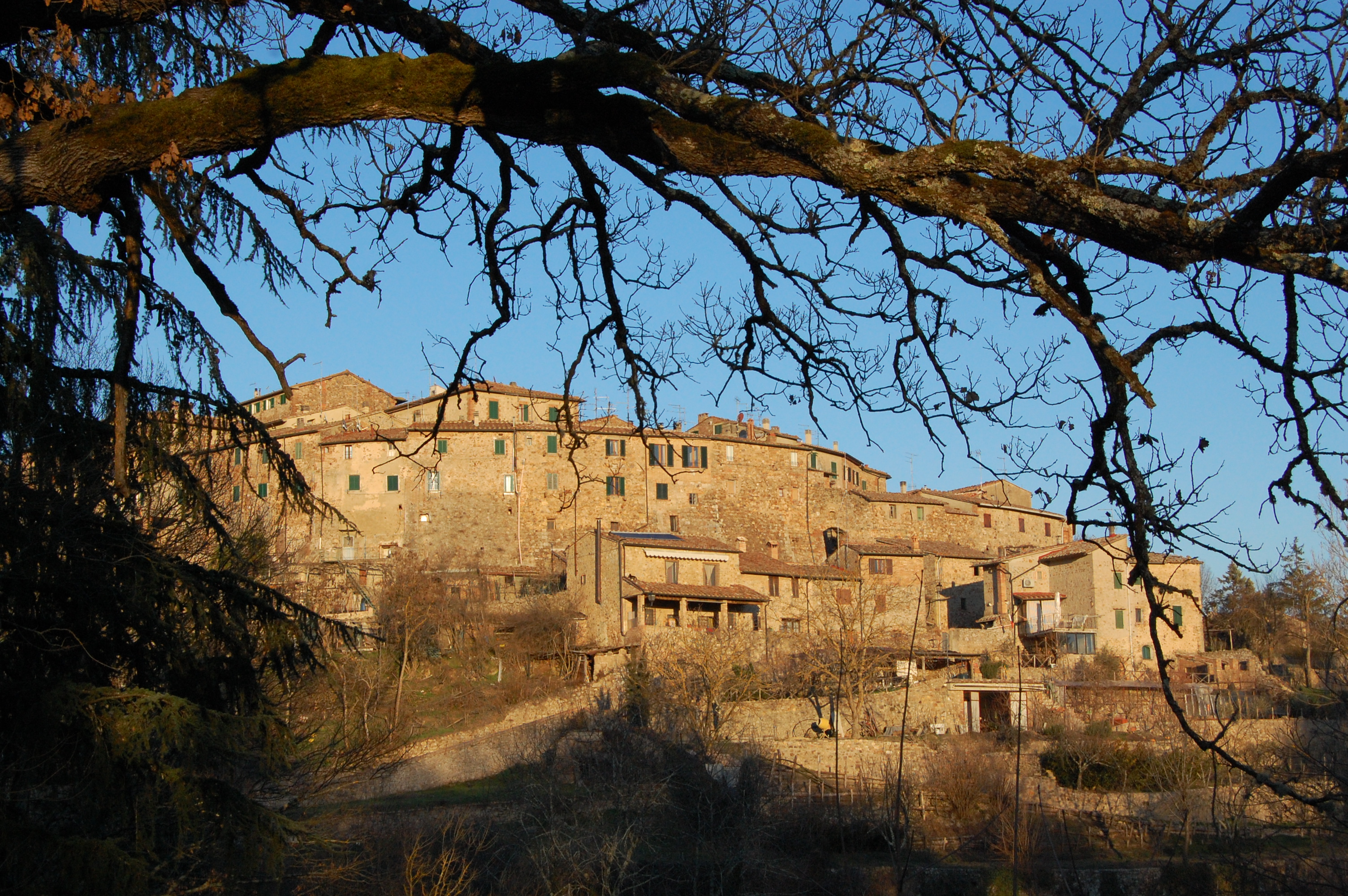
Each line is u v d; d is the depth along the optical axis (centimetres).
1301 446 498
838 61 604
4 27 627
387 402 7306
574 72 536
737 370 738
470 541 6169
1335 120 474
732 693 3750
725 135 533
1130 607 5356
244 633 820
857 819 2595
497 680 4562
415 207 736
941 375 626
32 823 686
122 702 671
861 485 7631
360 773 2041
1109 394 492
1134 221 467
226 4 693
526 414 6512
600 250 684
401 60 553
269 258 785
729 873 2189
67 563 718
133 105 557
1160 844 2656
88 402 745
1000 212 505
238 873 769
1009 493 7575
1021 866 2380
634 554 5119
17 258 669
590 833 2081
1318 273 455
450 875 1872
